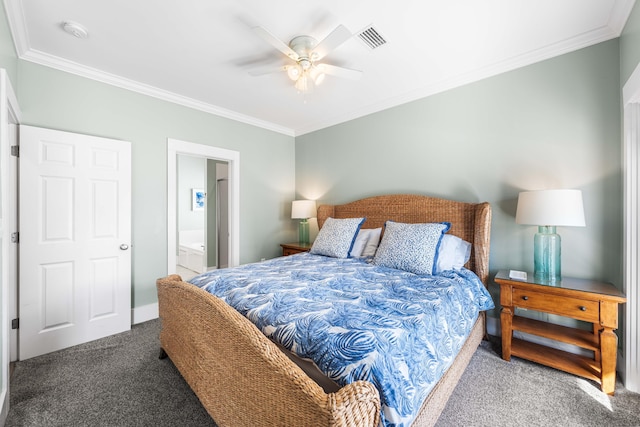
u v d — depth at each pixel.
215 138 3.48
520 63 2.33
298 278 1.94
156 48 2.20
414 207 2.90
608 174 1.97
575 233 2.10
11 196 2.11
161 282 1.95
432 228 2.34
